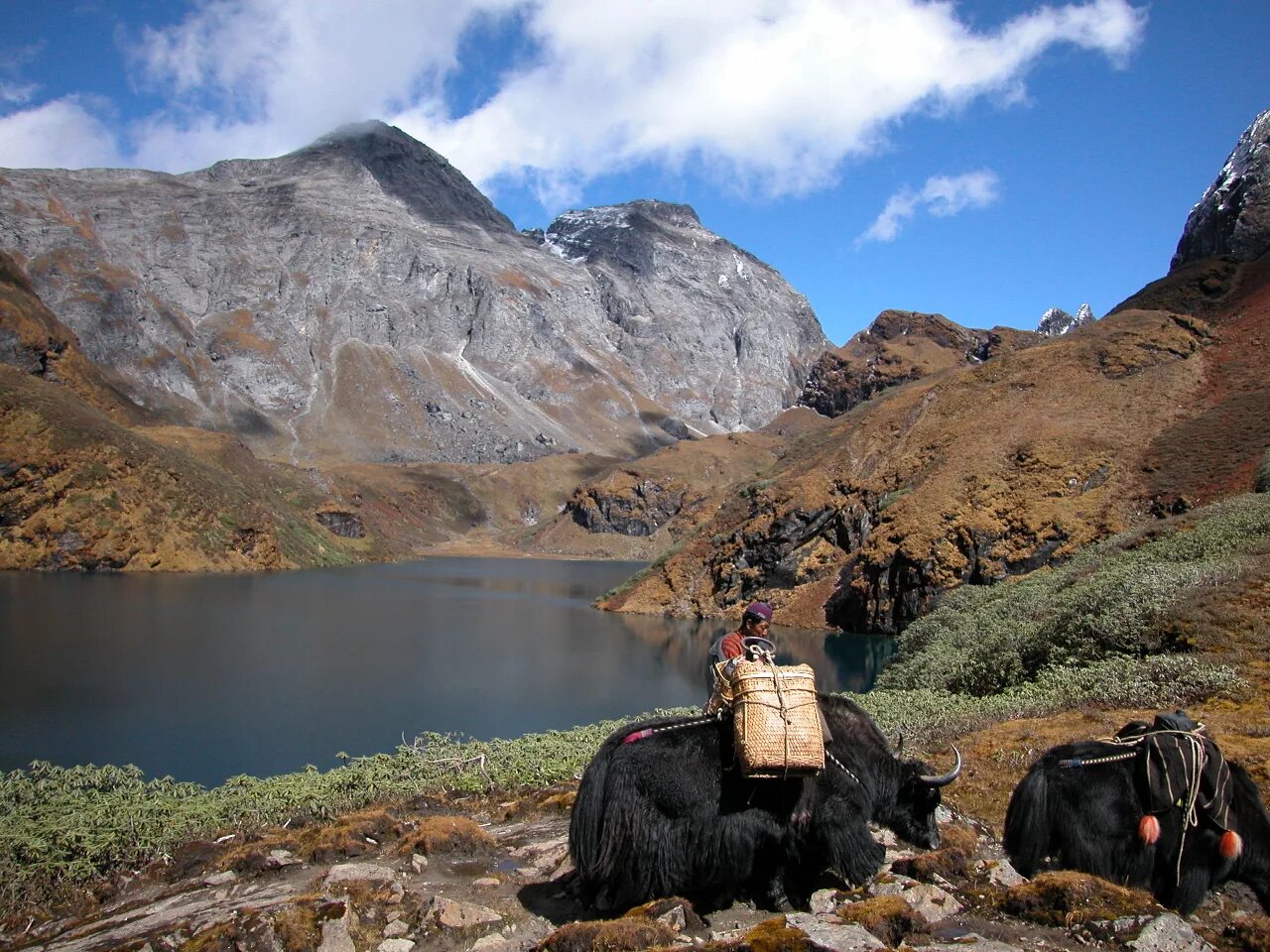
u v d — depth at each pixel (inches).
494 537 7726.4
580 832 216.1
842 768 228.1
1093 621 624.4
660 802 213.3
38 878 291.1
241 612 2379.4
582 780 221.3
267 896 248.8
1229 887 241.6
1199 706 443.8
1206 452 1929.1
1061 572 1003.3
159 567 3599.9
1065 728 415.5
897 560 2054.6
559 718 1181.1
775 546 2469.2
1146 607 598.5
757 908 227.3
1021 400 2474.2
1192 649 536.1
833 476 2598.4
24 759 932.6
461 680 1451.8
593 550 7012.8
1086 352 2556.6
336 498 6525.6
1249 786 228.1
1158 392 2297.0
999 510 2014.0
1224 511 945.5
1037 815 231.9
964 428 2390.5
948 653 786.8
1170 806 220.1
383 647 1830.7
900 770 240.1
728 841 215.0
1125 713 439.2
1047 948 193.6
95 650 1659.7
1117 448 2065.7
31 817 340.5
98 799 372.5
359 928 222.1
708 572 2615.7
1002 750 385.7
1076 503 1953.7
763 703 213.0
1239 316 2723.9
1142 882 223.6
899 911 198.5
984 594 1056.2
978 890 220.8
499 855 278.8
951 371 2982.3
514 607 2768.2
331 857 278.1
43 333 6761.8
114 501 3705.7
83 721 1115.3
